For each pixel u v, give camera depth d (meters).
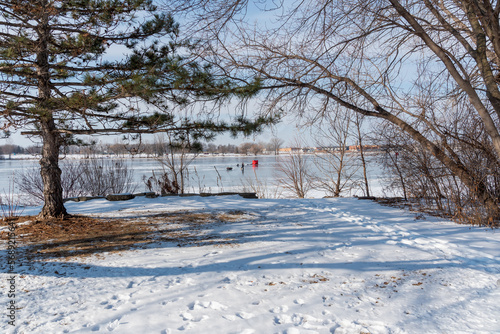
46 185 9.23
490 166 8.71
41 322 3.55
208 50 7.20
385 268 5.34
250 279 4.90
